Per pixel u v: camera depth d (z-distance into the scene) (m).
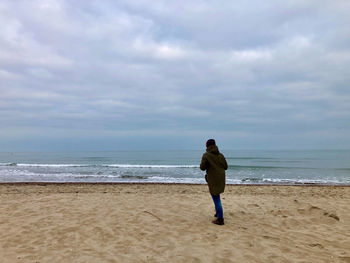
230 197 8.16
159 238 4.29
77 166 34.62
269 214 5.93
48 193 9.95
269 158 58.62
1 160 55.56
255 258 3.52
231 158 58.28
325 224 5.20
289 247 3.93
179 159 59.06
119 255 3.61
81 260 3.43
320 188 12.88
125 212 5.84
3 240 4.11
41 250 3.76
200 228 4.83
